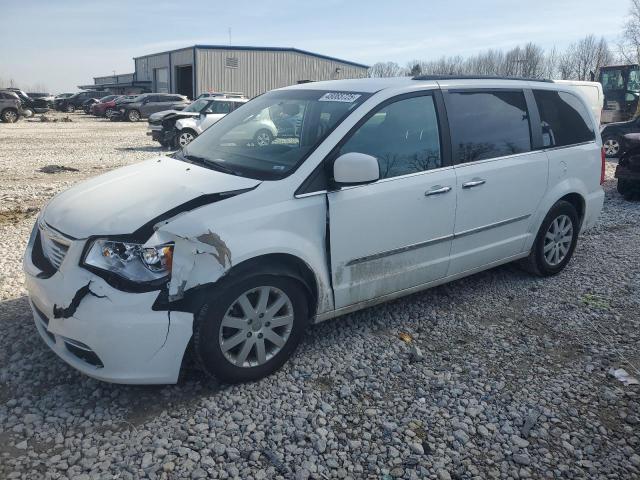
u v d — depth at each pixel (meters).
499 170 4.62
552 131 5.20
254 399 3.37
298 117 4.15
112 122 31.11
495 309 4.75
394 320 4.49
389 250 4.00
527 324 4.49
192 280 3.13
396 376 3.68
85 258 3.13
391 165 3.97
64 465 2.77
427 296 4.98
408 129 4.10
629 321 4.59
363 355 3.93
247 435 3.05
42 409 3.21
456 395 3.49
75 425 3.09
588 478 2.82
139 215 3.22
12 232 6.74
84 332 3.03
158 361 3.13
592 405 3.42
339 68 48.38
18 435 2.99
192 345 3.31
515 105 4.90
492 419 3.26
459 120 4.41
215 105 17.03
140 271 3.08
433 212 4.18
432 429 3.16
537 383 3.65
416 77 4.37
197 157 4.18
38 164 12.90
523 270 5.66
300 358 3.85
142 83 50.53
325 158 3.66
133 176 3.93
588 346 4.16
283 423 3.16
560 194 5.20
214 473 2.76
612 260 6.08
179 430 3.06
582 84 16.00
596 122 5.76
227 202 3.31
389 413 3.29
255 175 3.61
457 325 4.44
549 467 2.89
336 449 2.97
